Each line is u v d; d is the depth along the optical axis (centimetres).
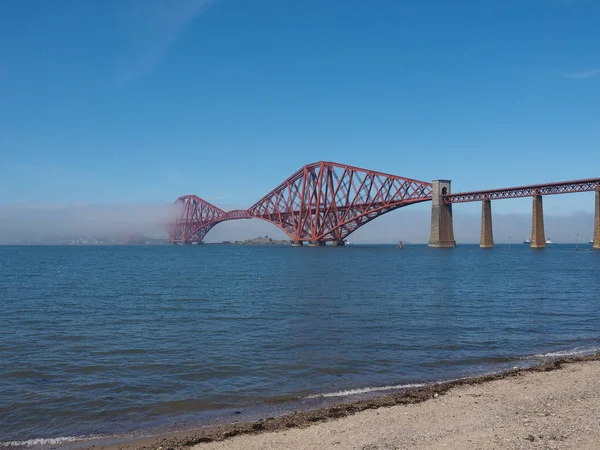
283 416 1256
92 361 1869
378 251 17600
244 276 6275
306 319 2817
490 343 2178
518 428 1128
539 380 1531
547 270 7406
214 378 1644
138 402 1408
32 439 1152
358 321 2745
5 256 14325
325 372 1708
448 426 1152
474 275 6400
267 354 1966
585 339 2283
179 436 1148
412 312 3086
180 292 4309
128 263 10062
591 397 1344
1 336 2350
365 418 1218
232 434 1134
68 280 5684
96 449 1082
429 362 1847
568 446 1021
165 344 2158
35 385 1572
